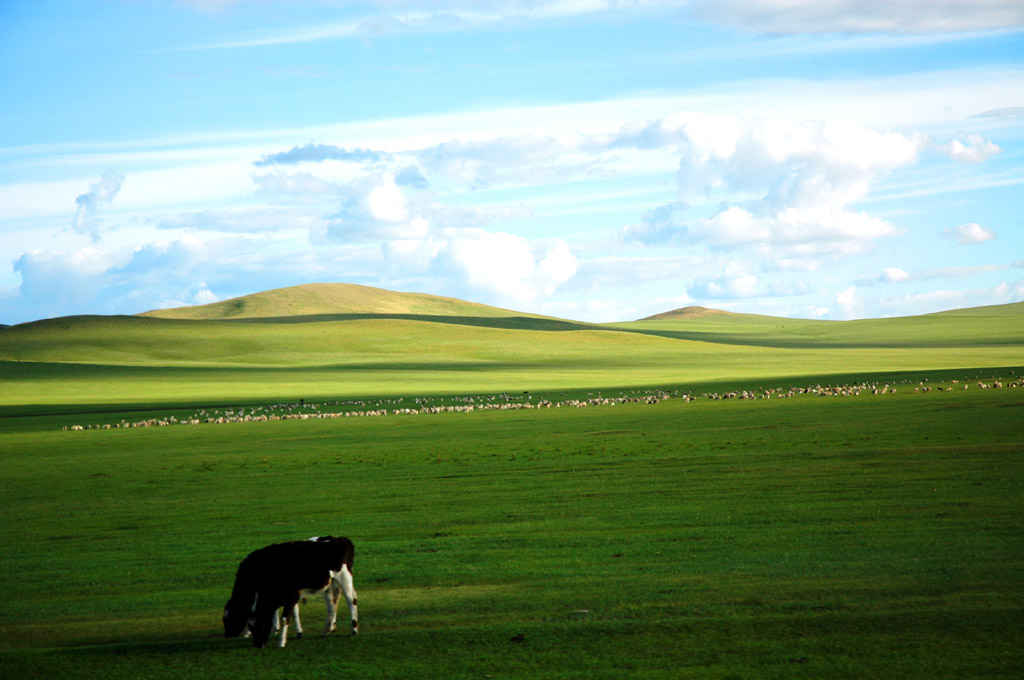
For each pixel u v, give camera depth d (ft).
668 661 36.60
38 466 146.00
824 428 159.33
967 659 35.22
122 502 101.96
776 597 45.93
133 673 38.22
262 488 110.11
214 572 61.52
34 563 66.90
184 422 248.32
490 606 47.29
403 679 35.94
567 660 37.24
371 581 55.93
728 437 151.43
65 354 563.48
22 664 39.83
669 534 67.21
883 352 604.49
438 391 377.71
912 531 63.16
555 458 130.11
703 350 612.29
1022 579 47.11
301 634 43.86
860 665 35.12
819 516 71.72
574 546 64.18
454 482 107.14
